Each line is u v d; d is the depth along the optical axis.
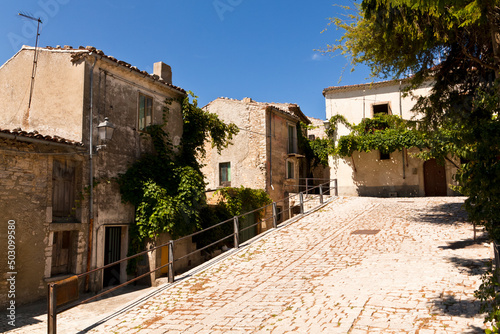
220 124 16.42
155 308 7.85
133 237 12.16
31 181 9.87
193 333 6.28
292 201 21.91
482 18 5.74
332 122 24.86
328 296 7.23
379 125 23.73
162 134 13.96
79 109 11.35
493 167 4.41
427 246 10.30
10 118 12.66
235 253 11.68
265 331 5.97
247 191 19.33
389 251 10.19
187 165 14.41
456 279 7.32
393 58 11.04
